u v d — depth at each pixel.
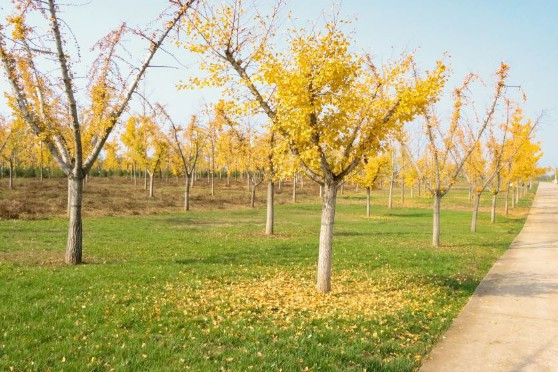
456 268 14.19
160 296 9.30
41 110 12.92
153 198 43.12
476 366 6.36
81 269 11.80
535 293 11.00
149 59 13.17
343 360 6.32
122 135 43.59
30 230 20.33
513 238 24.06
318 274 10.62
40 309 8.01
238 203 45.31
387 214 40.56
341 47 9.58
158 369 5.68
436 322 8.34
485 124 20.75
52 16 11.64
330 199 10.49
